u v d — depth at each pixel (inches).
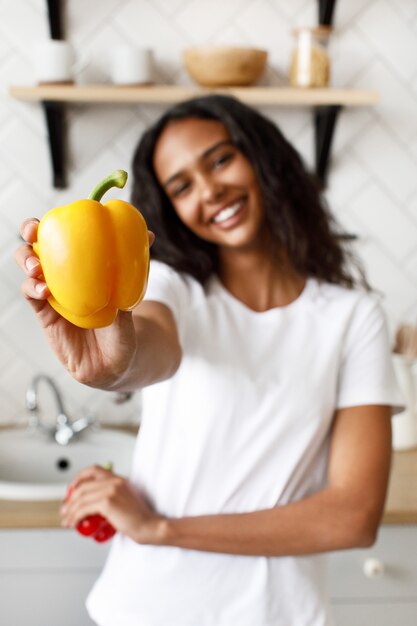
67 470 83.4
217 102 53.9
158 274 50.8
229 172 52.3
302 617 49.5
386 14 87.2
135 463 53.7
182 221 54.8
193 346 50.4
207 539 48.4
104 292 24.5
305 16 86.4
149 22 85.0
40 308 30.1
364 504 49.0
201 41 85.7
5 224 86.4
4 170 85.7
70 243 24.0
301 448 50.0
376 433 50.9
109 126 85.8
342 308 52.5
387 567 70.2
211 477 49.9
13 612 68.2
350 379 52.1
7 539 67.6
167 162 53.2
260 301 53.0
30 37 84.3
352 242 89.7
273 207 53.4
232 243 51.9
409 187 89.7
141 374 37.4
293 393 50.2
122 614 50.3
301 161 56.9
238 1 85.6
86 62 80.4
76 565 68.1
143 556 50.6
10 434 84.3
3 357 88.0
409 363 83.0
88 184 86.6
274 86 86.9
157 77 85.8
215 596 49.1
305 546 48.6
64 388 89.0
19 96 77.4
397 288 91.0
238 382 49.9
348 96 80.4
